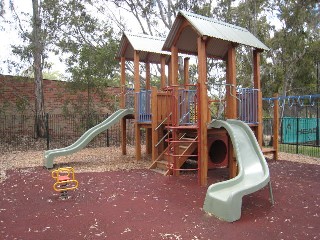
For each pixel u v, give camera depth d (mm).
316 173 8336
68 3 17000
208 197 5078
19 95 16094
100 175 8141
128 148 14703
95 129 10562
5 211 5203
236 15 17031
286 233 4203
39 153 12891
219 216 4801
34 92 16469
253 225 4504
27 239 4043
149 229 4355
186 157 8078
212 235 4137
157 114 9609
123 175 8133
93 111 17453
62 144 15570
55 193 6359
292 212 5090
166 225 4508
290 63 17469
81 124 16828
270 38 17453
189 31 7641
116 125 18203
